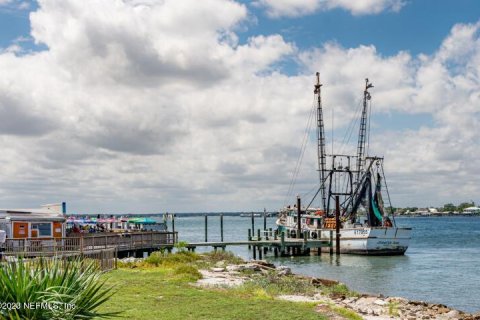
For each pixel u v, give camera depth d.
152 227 96.88
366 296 34.12
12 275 11.19
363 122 93.50
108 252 36.31
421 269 61.56
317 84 93.50
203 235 152.25
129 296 24.58
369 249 75.44
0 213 43.38
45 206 54.09
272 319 20.41
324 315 21.50
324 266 65.06
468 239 124.19
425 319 27.27
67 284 11.66
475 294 43.59
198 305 22.77
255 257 75.44
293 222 92.62
